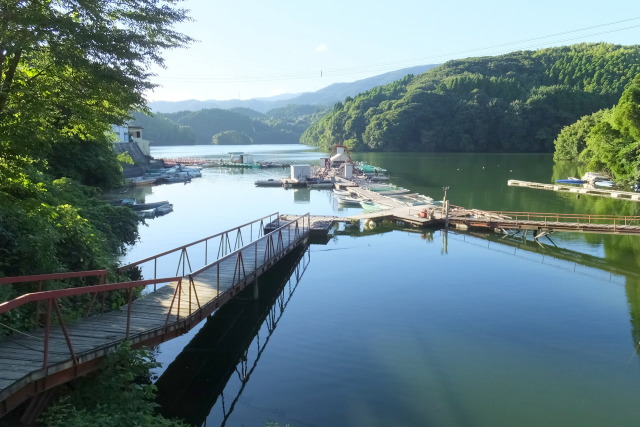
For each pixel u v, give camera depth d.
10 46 9.10
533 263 23.36
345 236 30.05
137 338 9.93
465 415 10.61
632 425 10.27
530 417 10.56
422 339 14.59
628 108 53.88
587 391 11.64
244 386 12.00
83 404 8.29
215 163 86.00
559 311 16.88
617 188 54.34
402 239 29.00
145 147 78.00
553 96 132.88
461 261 23.77
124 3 10.91
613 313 16.69
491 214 33.25
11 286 10.96
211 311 13.52
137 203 40.00
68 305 12.16
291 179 57.88
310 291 19.25
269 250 20.75
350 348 14.02
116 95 11.46
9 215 12.56
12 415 7.89
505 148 133.75
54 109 12.38
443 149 138.75
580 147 88.56
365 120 154.38
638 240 28.67
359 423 10.38
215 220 34.41
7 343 8.76
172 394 11.72
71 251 14.03
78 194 22.62
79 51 10.17
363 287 19.69
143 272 21.19
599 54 168.00
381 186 52.66
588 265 23.02
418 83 183.12
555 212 38.25
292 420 10.57
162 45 11.41
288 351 13.89
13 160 11.36
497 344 14.20
